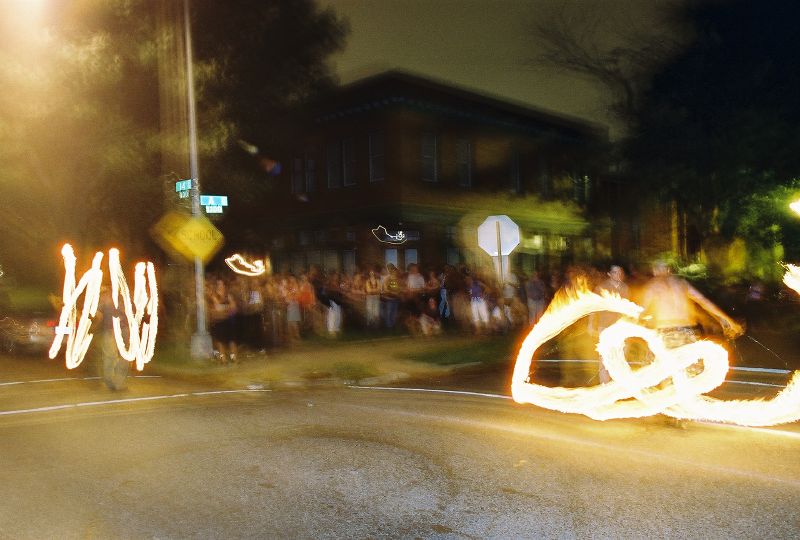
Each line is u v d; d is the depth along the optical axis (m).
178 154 22.38
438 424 9.34
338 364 14.84
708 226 29.62
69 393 12.45
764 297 23.84
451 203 30.97
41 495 6.50
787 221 27.77
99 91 20.98
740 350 17.02
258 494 6.48
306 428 9.19
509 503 6.17
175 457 7.78
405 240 29.25
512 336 20.12
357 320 22.38
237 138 24.56
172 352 17.77
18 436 8.89
